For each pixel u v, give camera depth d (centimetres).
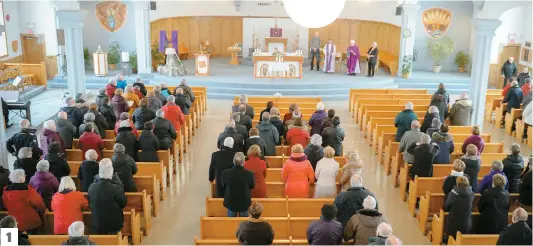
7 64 2116
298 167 862
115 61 2450
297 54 2183
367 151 1409
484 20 1486
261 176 874
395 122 1259
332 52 2347
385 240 559
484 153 1147
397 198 1100
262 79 2188
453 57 2517
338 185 945
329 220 635
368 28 2667
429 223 951
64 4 1572
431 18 2469
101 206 773
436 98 1416
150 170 1038
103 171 773
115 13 2431
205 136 1536
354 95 1734
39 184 811
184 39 2730
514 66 2044
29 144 1017
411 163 1073
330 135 1085
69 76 1628
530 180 859
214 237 784
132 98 1431
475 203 888
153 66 2391
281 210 843
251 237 629
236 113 1130
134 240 861
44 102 1928
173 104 1294
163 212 1023
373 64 2291
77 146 1147
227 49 2717
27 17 2273
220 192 898
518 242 675
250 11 2614
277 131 1109
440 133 1049
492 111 1733
